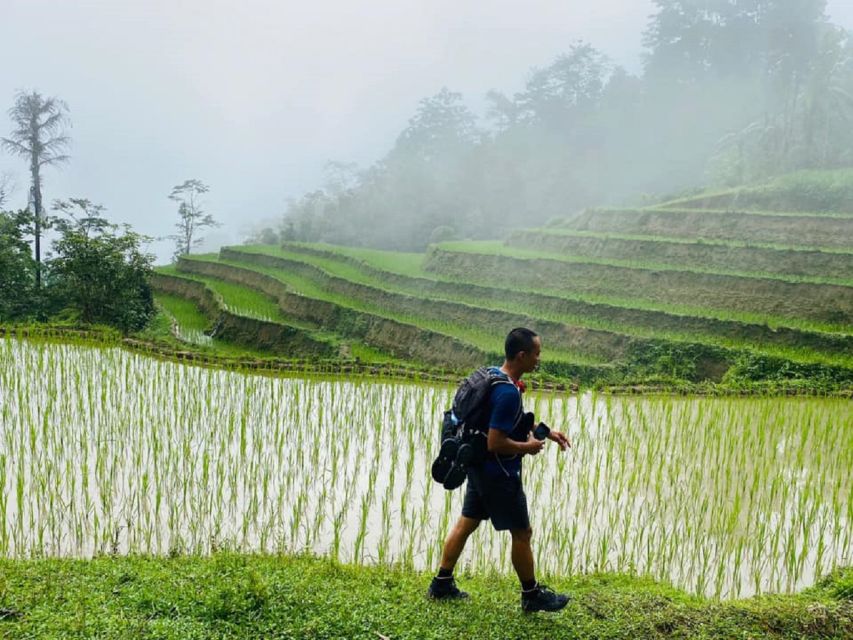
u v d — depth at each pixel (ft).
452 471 17.15
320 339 87.04
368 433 40.83
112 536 25.53
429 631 16.60
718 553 26.43
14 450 35.19
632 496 31.89
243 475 32.65
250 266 151.02
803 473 36.11
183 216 233.14
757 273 88.38
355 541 26.30
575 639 16.92
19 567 19.38
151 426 39.52
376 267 124.26
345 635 16.31
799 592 22.22
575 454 37.73
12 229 105.70
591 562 25.26
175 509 28.04
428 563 23.94
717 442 39.55
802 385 60.03
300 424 41.75
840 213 101.04
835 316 76.59
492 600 18.76
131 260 96.73
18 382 46.19
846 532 27.53
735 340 72.95
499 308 91.61
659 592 20.99
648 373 67.97
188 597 17.35
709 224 105.60
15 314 99.40
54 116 123.65
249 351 89.76
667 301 88.07
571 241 114.01
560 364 66.33
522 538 17.35
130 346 69.72
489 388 17.02
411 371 62.23
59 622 15.76
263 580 18.29
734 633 17.70
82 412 40.37
